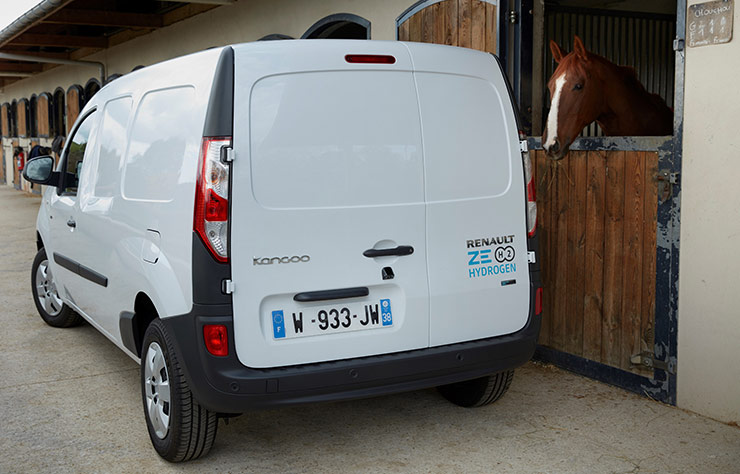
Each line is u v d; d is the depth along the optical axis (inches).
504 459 134.7
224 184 115.5
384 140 125.7
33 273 234.2
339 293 122.3
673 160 153.7
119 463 134.2
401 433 147.3
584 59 173.2
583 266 178.4
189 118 123.4
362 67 124.7
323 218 121.1
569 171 180.5
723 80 143.3
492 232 135.6
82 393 170.9
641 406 159.6
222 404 117.3
